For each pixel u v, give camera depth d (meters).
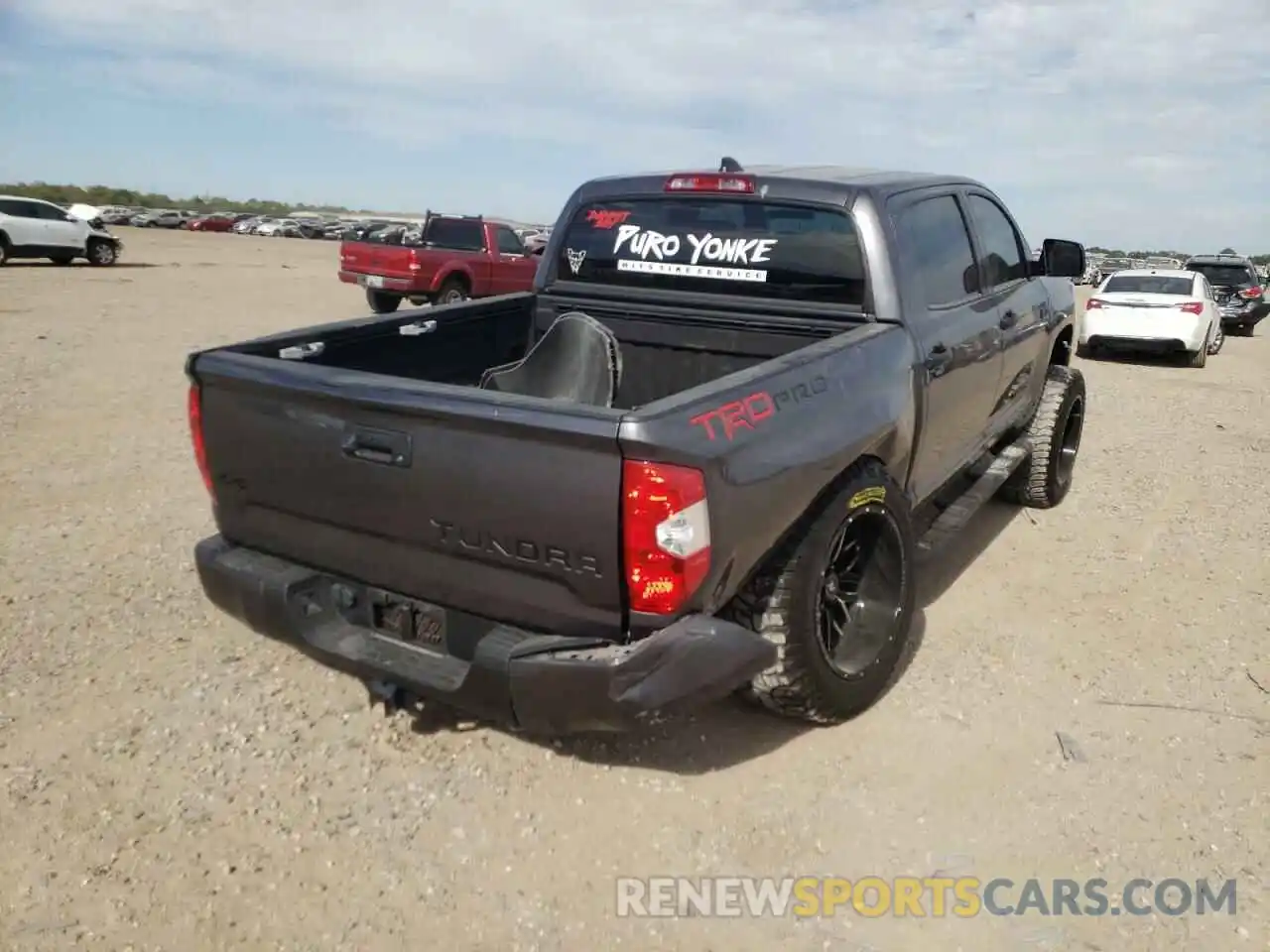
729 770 3.37
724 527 2.76
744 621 3.25
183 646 4.09
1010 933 2.67
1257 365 15.72
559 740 3.51
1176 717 3.77
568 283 4.72
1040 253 5.86
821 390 3.28
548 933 2.63
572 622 2.80
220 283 22.61
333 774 3.27
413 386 2.89
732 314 4.24
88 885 2.74
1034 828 3.10
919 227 4.29
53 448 6.98
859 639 3.68
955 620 4.61
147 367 10.43
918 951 2.61
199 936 2.58
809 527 3.26
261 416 3.20
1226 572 5.28
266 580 3.28
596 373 4.04
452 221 18.30
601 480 2.61
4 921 2.60
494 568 2.87
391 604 3.14
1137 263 53.03
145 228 63.91
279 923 2.64
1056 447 6.15
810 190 4.07
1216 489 7.00
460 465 2.80
